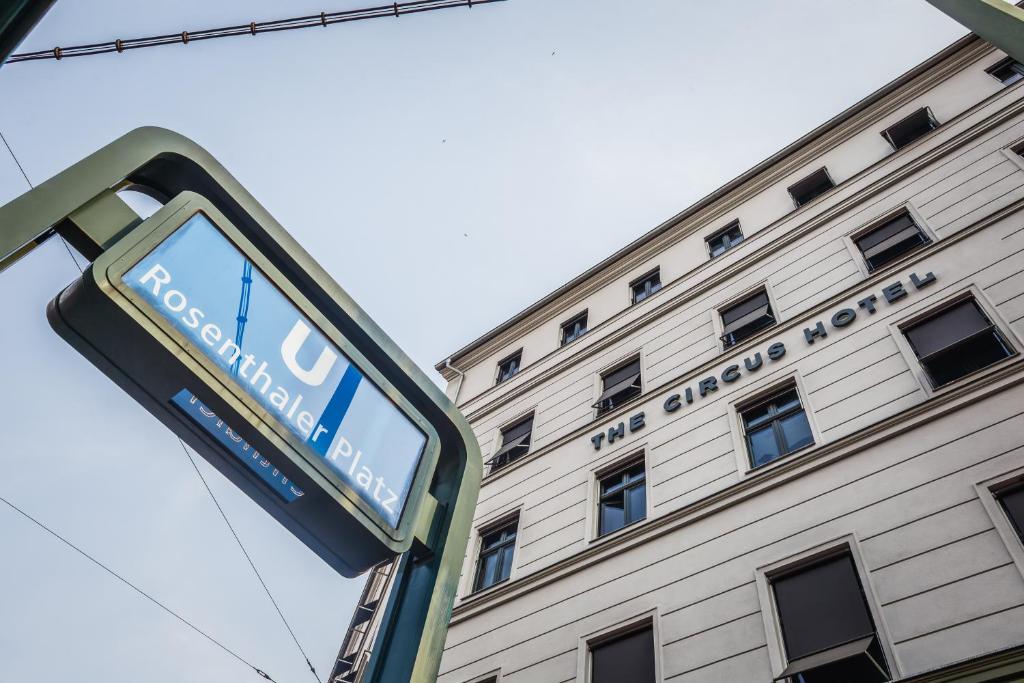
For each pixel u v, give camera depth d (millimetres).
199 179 3291
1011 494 10164
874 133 20266
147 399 2803
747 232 21031
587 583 14555
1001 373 11531
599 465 17297
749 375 15727
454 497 3855
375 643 3385
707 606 12047
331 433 3145
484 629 15625
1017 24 3762
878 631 9734
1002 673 8234
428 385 3947
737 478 13867
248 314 2994
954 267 14047
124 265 2613
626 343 20781
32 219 2572
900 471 11469
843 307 15328
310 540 3229
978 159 16172
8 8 2506
